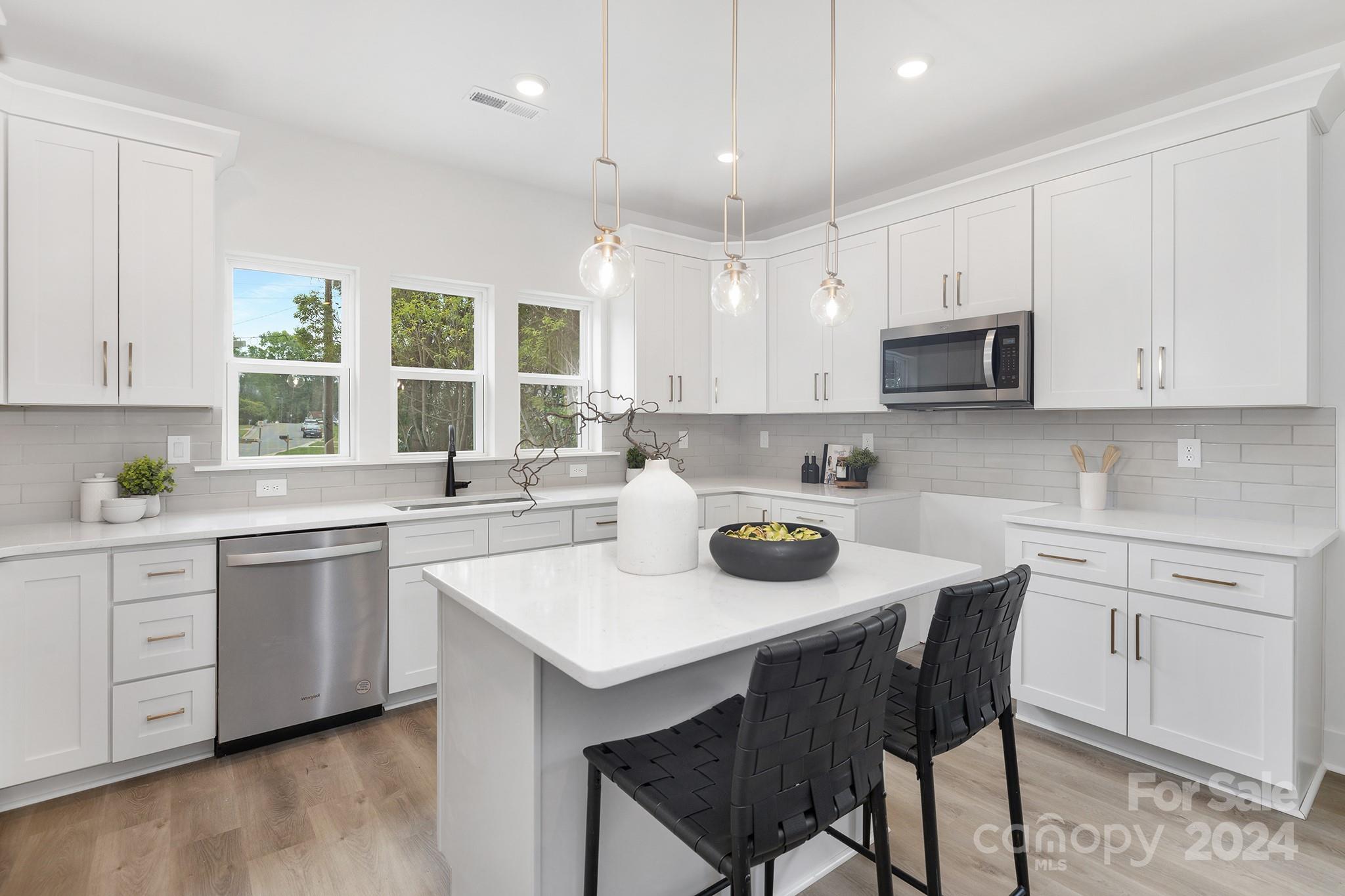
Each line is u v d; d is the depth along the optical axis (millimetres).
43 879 1787
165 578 2303
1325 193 2326
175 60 2445
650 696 1559
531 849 1369
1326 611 2355
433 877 1821
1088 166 2668
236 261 2945
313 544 2562
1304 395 2174
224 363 2930
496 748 1502
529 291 3750
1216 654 2176
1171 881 1799
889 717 1582
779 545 1651
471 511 2963
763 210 4070
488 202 3570
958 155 3238
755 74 2514
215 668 2402
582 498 3342
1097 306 2641
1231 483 2602
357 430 3217
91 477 2568
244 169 2896
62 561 2131
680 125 2943
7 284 2217
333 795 2201
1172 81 2561
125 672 2240
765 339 4055
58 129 2295
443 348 3535
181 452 2791
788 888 1777
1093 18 2162
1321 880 1803
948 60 2412
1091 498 2842
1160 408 2580
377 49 2371
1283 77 2422
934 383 3119
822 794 1141
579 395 4055
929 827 1399
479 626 1577
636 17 2164
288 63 2467
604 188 3721
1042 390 2812
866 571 1793
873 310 3480
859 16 2150
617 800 1501
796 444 4418
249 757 2439
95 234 2355
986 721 1516
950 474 3574
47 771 2119
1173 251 2438
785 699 1050
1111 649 2410
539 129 2996
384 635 2750
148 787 2236
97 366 2363
